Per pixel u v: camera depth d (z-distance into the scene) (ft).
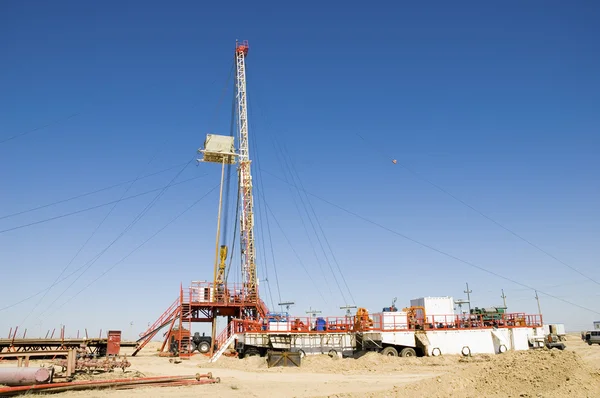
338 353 150.00
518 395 69.56
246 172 228.22
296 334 148.36
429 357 144.46
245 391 84.23
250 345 149.18
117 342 152.25
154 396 77.77
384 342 149.79
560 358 77.10
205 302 177.78
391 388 83.82
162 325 174.40
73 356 89.92
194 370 121.08
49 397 74.79
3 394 74.49
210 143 219.00
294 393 82.64
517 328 166.50
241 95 239.50
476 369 81.05
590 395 67.00
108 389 83.30
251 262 216.54
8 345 140.77
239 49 244.01
